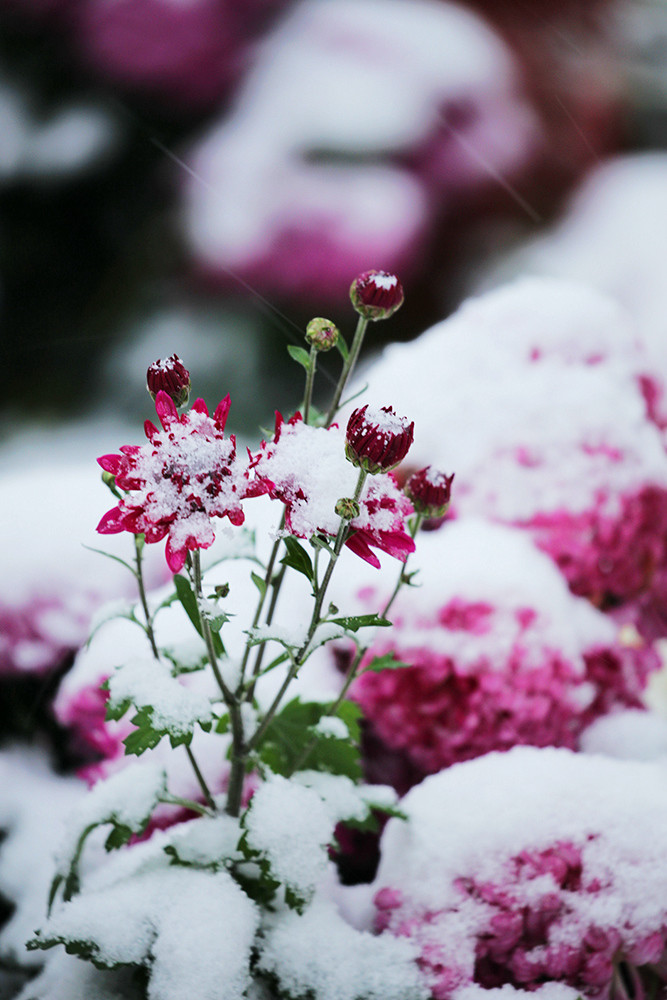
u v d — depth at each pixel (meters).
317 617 0.70
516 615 0.82
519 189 1.59
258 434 1.56
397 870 0.76
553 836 0.75
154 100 1.67
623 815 0.76
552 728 0.82
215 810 0.77
